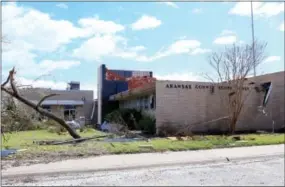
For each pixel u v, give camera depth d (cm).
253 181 852
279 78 2531
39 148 1348
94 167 1018
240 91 2266
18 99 1705
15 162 1080
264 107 2480
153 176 937
